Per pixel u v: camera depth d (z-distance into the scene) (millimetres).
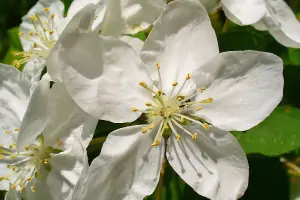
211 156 101
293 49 129
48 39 121
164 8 101
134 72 102
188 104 103
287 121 112
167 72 104
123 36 105
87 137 100
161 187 113
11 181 111
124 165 99
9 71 112
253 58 98
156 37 102
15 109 112
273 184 114
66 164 104
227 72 101
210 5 117
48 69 95
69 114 102
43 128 99
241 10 111
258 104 99
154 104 104
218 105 102
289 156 122
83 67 98
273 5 121
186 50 103
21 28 128
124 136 100
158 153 101
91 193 94
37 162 109
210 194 98
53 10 126
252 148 110
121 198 98
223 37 118
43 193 108
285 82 119
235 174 98
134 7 109
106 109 99
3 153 113
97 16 105
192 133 102
